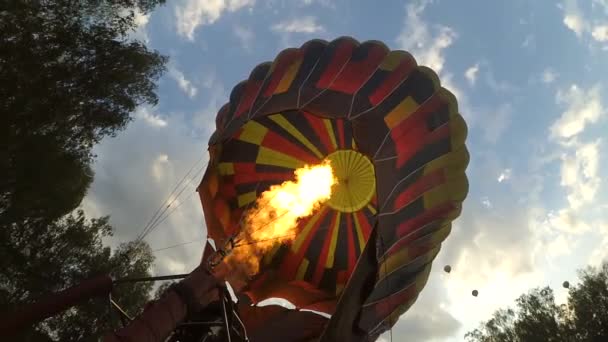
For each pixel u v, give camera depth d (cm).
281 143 1584
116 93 1761
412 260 1276
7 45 1448
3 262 1967
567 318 3038
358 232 1644
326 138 1577
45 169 1669
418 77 1337
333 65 1291
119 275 2431
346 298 1009
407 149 1238
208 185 1361
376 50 1335
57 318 2352
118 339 764
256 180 1562
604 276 2970
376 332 1138
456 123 1346
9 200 1764
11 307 1959
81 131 1812
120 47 1684
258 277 1441
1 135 1481
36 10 1508
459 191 1338
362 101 1227
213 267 1166
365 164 1577
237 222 1462
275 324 1364
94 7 1638
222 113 1403
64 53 1598
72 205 2123
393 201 1143
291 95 1214
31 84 1519
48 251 2309
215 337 888
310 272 1584
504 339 3234
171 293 887
